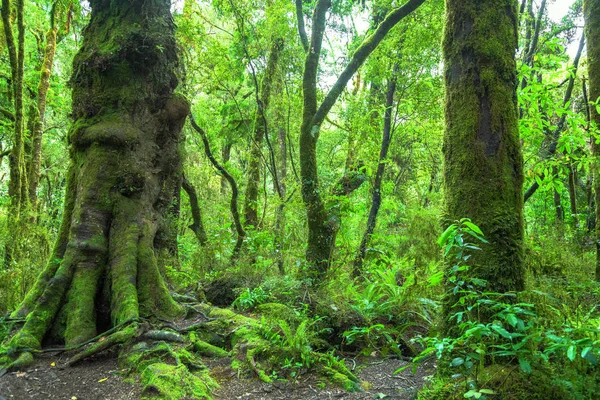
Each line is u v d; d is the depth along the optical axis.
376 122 9.73
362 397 3.49
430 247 6.96
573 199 10.70
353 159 9.88
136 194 5.47
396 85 9.09
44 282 4.96
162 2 6.08
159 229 5.96
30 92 12.98
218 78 9.85
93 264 5.01
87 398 3.45
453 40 3.48
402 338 4.72
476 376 2.79
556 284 4.50
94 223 5.14
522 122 6.70
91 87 5.60
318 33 6.84
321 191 7.32
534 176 7.42
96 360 4.20
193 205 8.95
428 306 5.38
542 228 10.06
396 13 6.33
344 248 7.44
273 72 11.05
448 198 3.38
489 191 3.19
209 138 14.94
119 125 5.45
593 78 6.49
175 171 6.32
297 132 11.71
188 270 7.45
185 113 6.20
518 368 2.78
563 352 2.80
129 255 5.11
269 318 4.67
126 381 3.74
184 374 3.62
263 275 6.45
